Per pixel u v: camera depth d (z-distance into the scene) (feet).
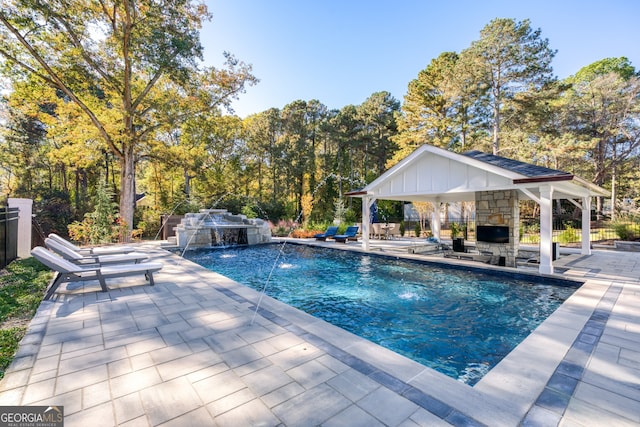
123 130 46.65
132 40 44.09
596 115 72.43
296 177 104.27
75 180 92.53
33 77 42.42
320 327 12.09
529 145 63.16
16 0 36.11
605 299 16.31
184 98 52.70
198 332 11.59
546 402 7.19
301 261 34.30
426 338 13.35
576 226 71.31
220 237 48.08
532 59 58.85
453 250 35.58
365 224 38.42
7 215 27.27
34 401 7.17
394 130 104.22
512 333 13.78
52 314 13.74
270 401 7.19
